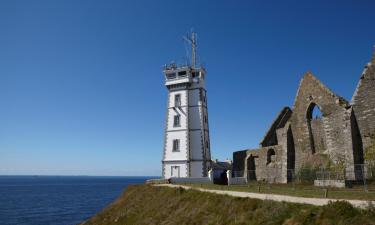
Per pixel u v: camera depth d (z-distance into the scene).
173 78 69.81
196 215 31.27
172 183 54.47
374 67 39.88
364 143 39.62
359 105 40.72
